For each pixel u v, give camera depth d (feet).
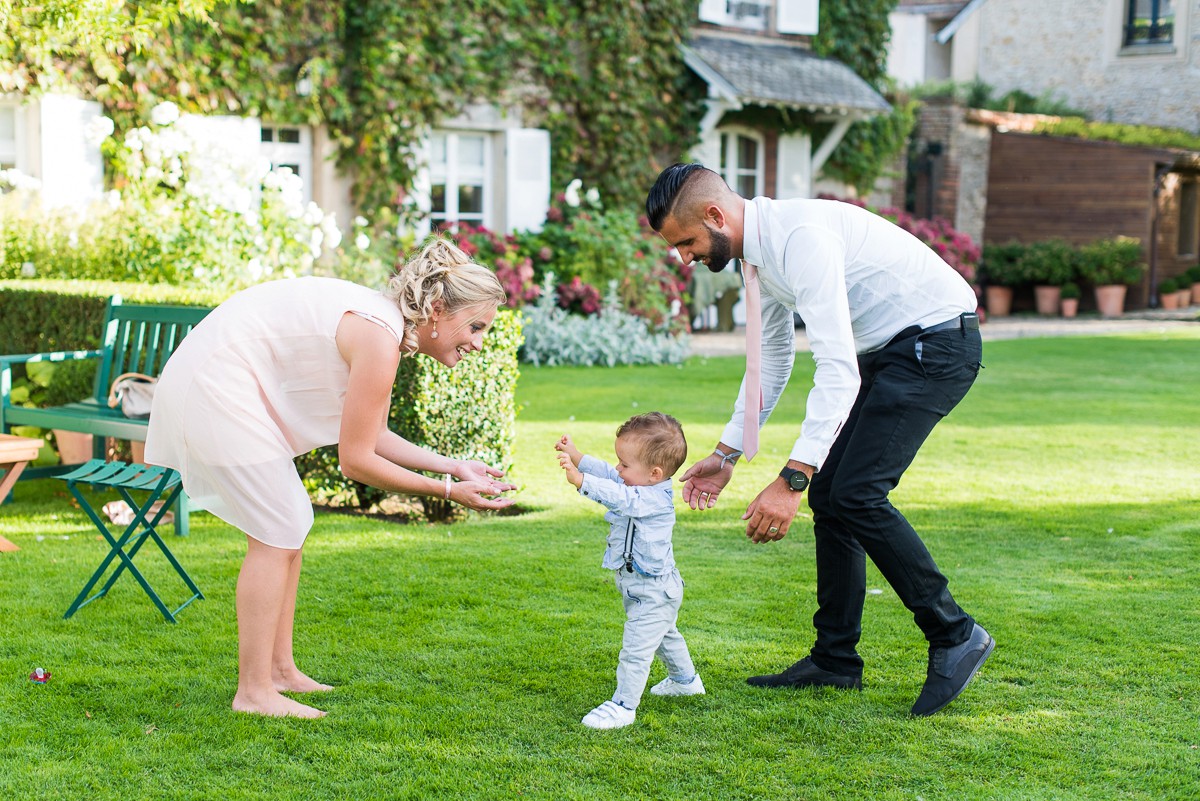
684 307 46.70
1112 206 66.33
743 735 10.40
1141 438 26.27
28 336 23.07
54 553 16.28
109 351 19.35
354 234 41.29
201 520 18.42
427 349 11.01
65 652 12.32
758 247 10.61
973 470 22.81
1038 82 83.20
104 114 35.83
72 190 35.29
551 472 22.22
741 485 21.48
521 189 45.65
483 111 44.60
